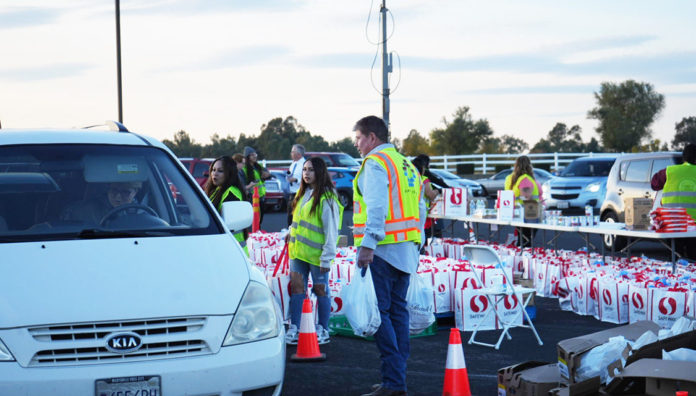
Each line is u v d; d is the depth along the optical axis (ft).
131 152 18.06
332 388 20.06
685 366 14.78
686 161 38.27
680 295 26.45
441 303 27.76
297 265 24.54
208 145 230.68
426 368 22.17
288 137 249.96
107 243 14.99
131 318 13.12
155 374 12.87
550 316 30.19
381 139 18.93
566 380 17.06
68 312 12.98
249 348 13.75
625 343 16.98
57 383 12.46
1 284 13.44
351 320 18.28
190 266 14.61
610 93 242.58
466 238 62.28
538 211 41.37
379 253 18.29
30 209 15.97
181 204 17.13
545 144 253.85
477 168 139.54
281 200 92.53
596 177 73.05
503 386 18.24
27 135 17.99
